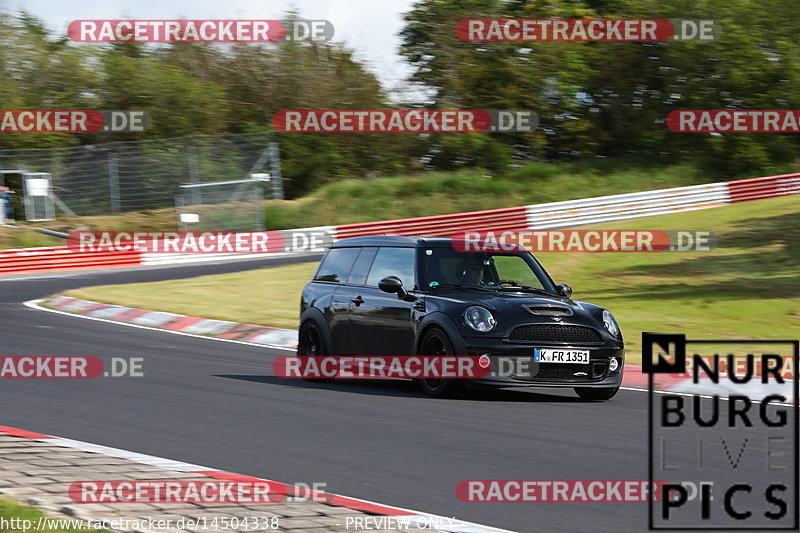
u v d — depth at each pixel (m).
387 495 19.08
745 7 156.88
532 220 116.25
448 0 157.00
